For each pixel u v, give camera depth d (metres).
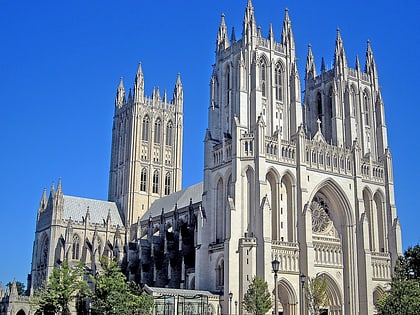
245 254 132.88
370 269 151.12
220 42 167.88
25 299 172.88
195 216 177.00
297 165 146.75
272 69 157.88
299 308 135.50
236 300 131.50
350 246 152.75
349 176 158.00
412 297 106.50
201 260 145.50
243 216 138.12
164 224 192.25
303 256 138.88
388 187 166.75
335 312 148.00
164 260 169.62
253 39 156.75
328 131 171.88
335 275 148.38
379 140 175.12
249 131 148.75
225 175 147.38
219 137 158.25
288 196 146.12
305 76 185.50
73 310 152.25
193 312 131.25
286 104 158.75
